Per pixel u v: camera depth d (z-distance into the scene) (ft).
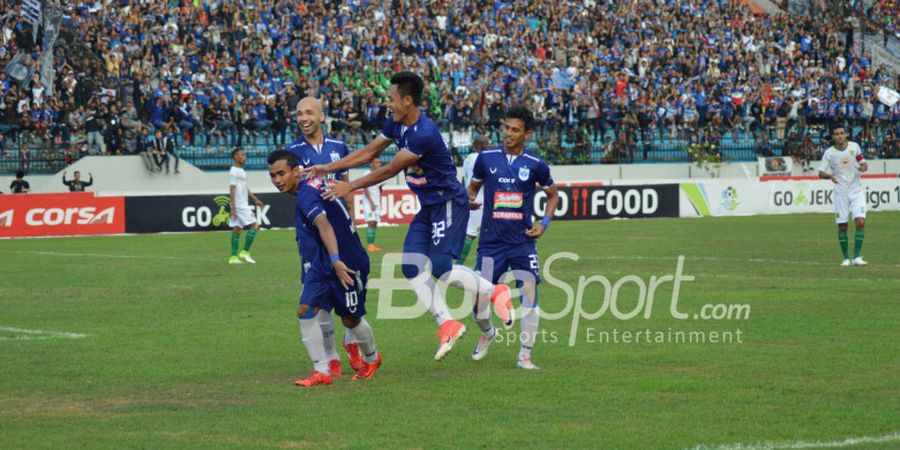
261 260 159.53
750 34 354.13
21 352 77.36
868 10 388.78
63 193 220.02
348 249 65.62
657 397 60.13
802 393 60.70
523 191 72.13
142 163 255.70
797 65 352.08
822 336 81.82
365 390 63.31
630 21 341.62
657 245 177.37
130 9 276.00
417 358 74.90
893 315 93.20
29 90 250.37
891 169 329.31
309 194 64.23
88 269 144.66
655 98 317.83
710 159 311.68
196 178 262.26
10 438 51.67
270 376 68.13
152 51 269.03
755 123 323.78
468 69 299.99
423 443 50.03
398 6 317.83
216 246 189.06
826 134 330.54
